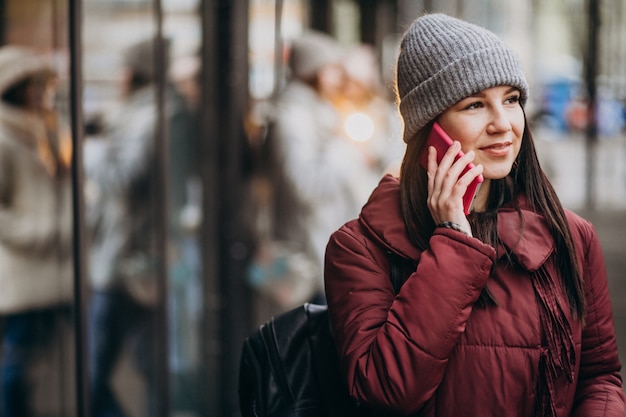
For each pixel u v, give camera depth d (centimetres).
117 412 479
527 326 234
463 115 237
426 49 239
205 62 597
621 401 251
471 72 234
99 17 456
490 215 240
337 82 704
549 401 234
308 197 654
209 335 603
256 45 658
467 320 234
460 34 237
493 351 233
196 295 590
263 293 639
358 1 1013
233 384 612
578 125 2623
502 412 232
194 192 592
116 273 486
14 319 391
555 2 1484
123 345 491
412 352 226
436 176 236
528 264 234
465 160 234
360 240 248
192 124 588
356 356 235
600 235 1371
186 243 580
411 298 229
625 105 1606
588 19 1504
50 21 400
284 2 692
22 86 394
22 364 393
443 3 1098
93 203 460
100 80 460
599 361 254
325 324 265
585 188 1647
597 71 1566
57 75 403
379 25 1041
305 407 259
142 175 505
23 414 392
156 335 521
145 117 507
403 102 246
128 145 495
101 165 467
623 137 1667
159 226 523
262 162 657
